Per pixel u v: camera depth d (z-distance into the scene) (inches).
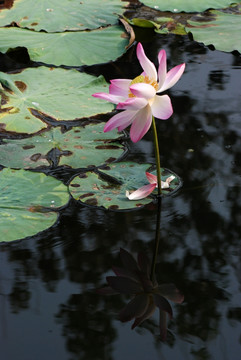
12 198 124.2
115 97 121.6
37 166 137.3
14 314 96.9
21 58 199.9
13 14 224.8
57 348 90.0
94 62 195.0
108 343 90.8
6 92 168.2
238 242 115.2
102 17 224.8
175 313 97.4
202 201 127.5
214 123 158.9
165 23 225.8
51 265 109.1
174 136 153.1
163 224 120.6
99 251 113.0
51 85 174.4
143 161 141.3
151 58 198.7
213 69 191.9
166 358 87.7
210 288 103.2
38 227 116.2
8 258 111.0
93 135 151.1
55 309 98.2
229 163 140.9
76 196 126.0
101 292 102.4
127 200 126.0
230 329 93.8
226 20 226.4
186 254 112.2
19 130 151.6
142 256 111.7
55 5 231.8
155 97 116.8
